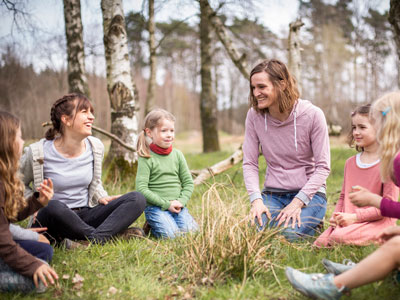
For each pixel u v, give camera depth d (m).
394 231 1.83
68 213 2.68
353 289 1.95
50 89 16.45
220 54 20.78
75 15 7.79
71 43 7.81
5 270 2.00
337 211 2.85
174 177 3.38
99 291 2.07
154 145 3.36
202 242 2.37
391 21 4.92
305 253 2.46
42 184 2.19
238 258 2.20
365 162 2.71
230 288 2.03
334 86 27.42
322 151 2.89
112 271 2.32
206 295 1.96
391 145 1.92
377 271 1.71
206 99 13.00
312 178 2.86
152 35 9.70
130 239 2.87
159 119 3.30
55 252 2.59
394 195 2.50
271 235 2.42
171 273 2.29
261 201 2.86
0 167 1.96
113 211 2.88
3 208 1.98
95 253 2.57
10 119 1.99
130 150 4.78
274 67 2.80
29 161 2.82
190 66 31.39
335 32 25.33
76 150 2.92
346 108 27.47
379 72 21.45
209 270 2.19
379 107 1.97
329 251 2.51
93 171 3.03
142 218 3.63
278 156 3.05
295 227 2.75
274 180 3.08
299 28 5.43
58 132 2.88
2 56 12.33
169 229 3.05
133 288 2.07
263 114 3.05
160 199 3.22
